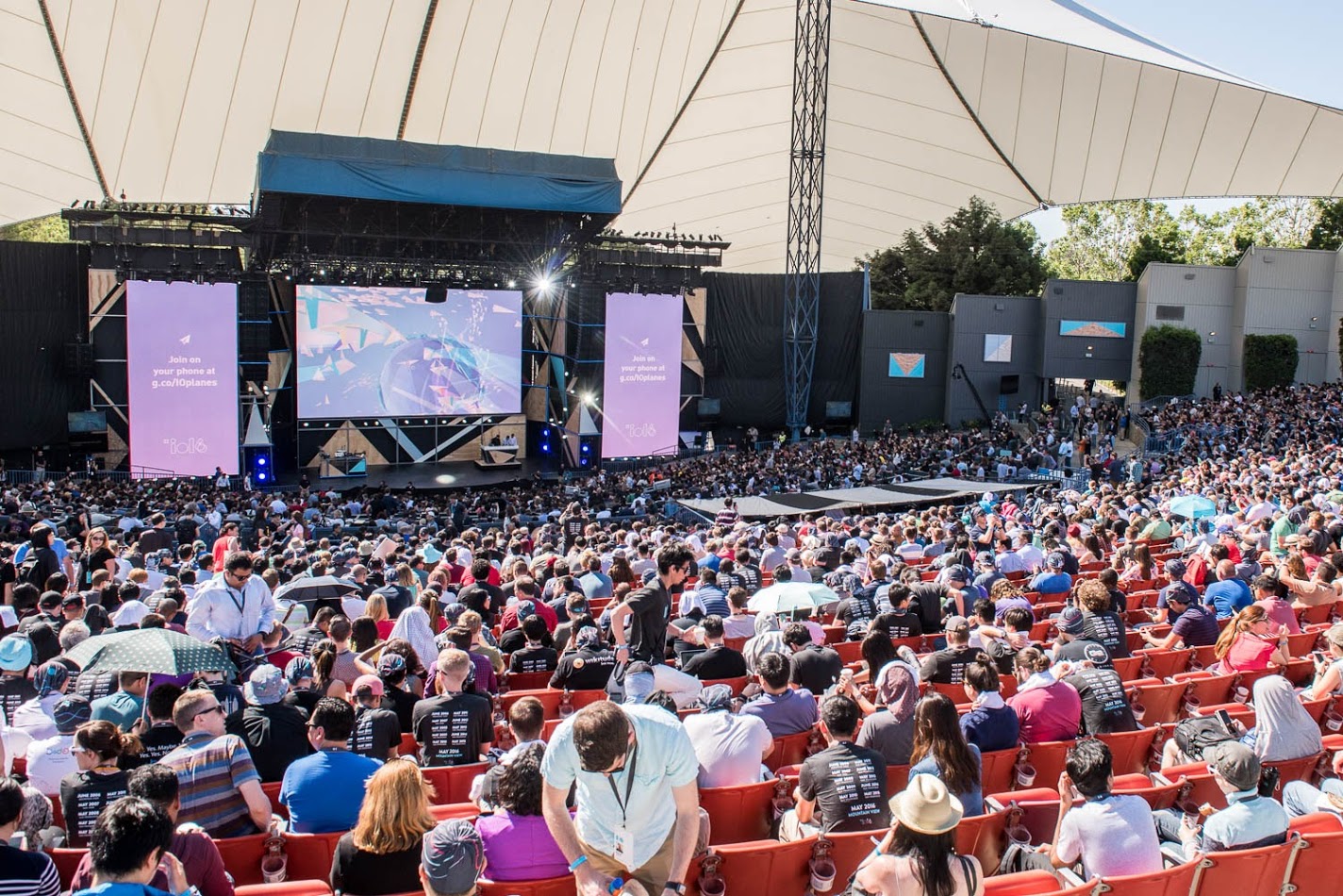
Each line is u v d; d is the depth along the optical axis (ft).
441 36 124.98
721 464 117.19
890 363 152.76
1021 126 145.48
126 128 127.44
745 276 151.33
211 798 17.67
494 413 131.95
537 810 14.98
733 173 160.04
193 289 114.01
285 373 128.77
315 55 123.54
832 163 160.66
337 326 124.06
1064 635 30.53
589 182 121.29
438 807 18.16
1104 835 16.12
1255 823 16.52
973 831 17.76
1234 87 124.26
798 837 18.66
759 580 39.96
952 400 151.74
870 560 45.03
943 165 158.81
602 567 48.39
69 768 21.17
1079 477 106.73
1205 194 148.15
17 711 24.45
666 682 24.90
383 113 135.23
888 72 140.77
